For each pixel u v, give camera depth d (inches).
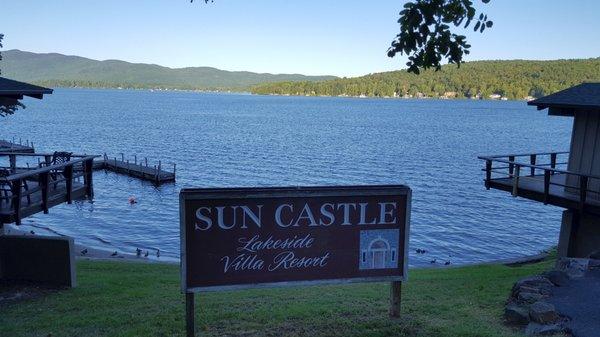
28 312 342.0
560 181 561.0
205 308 329.7
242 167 2193.7
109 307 350.0
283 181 1872.5
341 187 251.1
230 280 244.8
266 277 248.4
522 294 304.2
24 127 4037.9
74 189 468.8
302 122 5098.4
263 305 335.3
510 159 571.8
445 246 1091.9
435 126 4736.7
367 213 255.9
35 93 418.9
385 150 2802.7
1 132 3607.3
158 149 2810.0
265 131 3986.2
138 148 2854.3
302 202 249.0
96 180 1884.8
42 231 1174.3
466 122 5383.9
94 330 288.8
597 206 444.1
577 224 498.9
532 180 568.7
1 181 362.0
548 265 593.3
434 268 644.1
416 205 1475.1
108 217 1342.3
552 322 268.1
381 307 319.6
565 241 504.1
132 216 1360.7
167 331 276.5
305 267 252.5
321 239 252.7
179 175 2006.6
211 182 1863.9
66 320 311.1
